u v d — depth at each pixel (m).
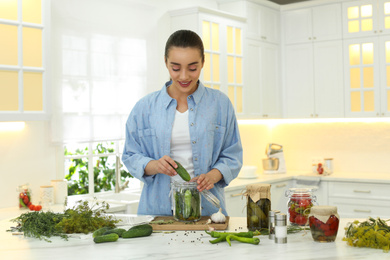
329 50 5.35
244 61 5.11
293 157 5.98
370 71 5.11
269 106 5.48
